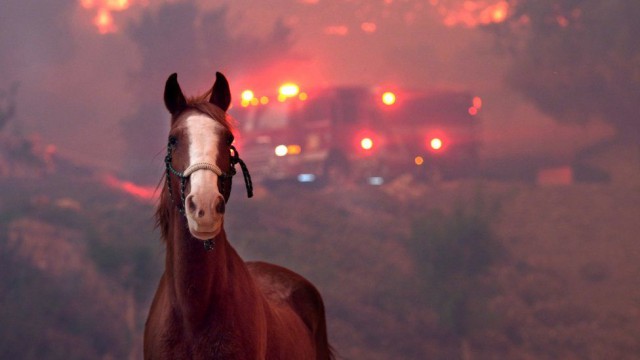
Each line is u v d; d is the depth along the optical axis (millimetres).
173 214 4266
